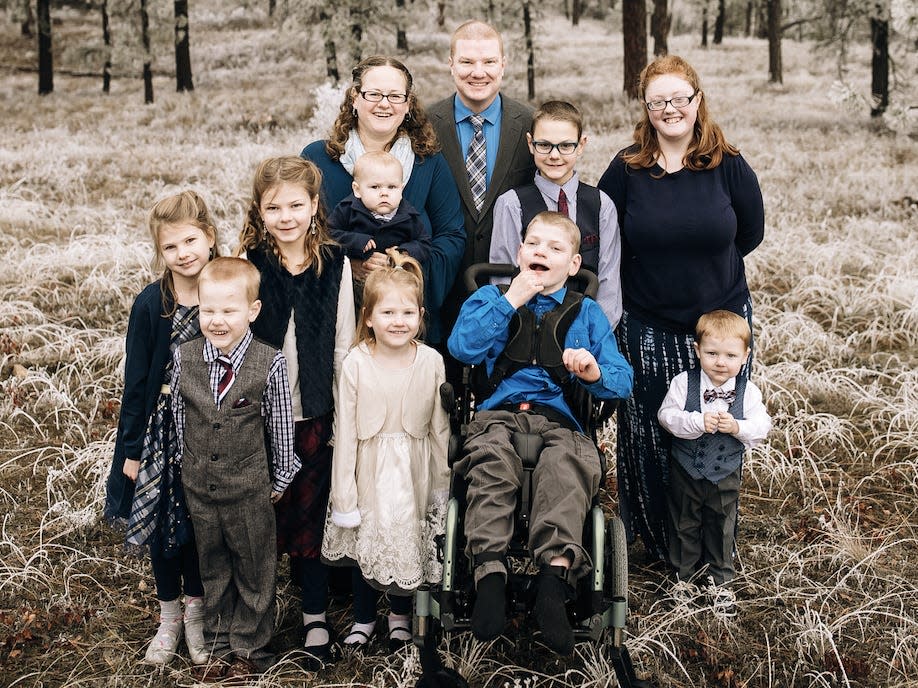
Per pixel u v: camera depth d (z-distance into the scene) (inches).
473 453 128.6
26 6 1732.3
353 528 141.6
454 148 174.9
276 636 154.7
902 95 864.9
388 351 140.7
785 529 193.2
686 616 156.8
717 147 154.9
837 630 155.6
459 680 129.4
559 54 1504.7
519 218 157.8
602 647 145.6
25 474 213.8
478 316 134.8
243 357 135.5
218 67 1424.7
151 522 138.9
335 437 141.8
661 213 155.6
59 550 181.8
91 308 318.0
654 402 166.6
